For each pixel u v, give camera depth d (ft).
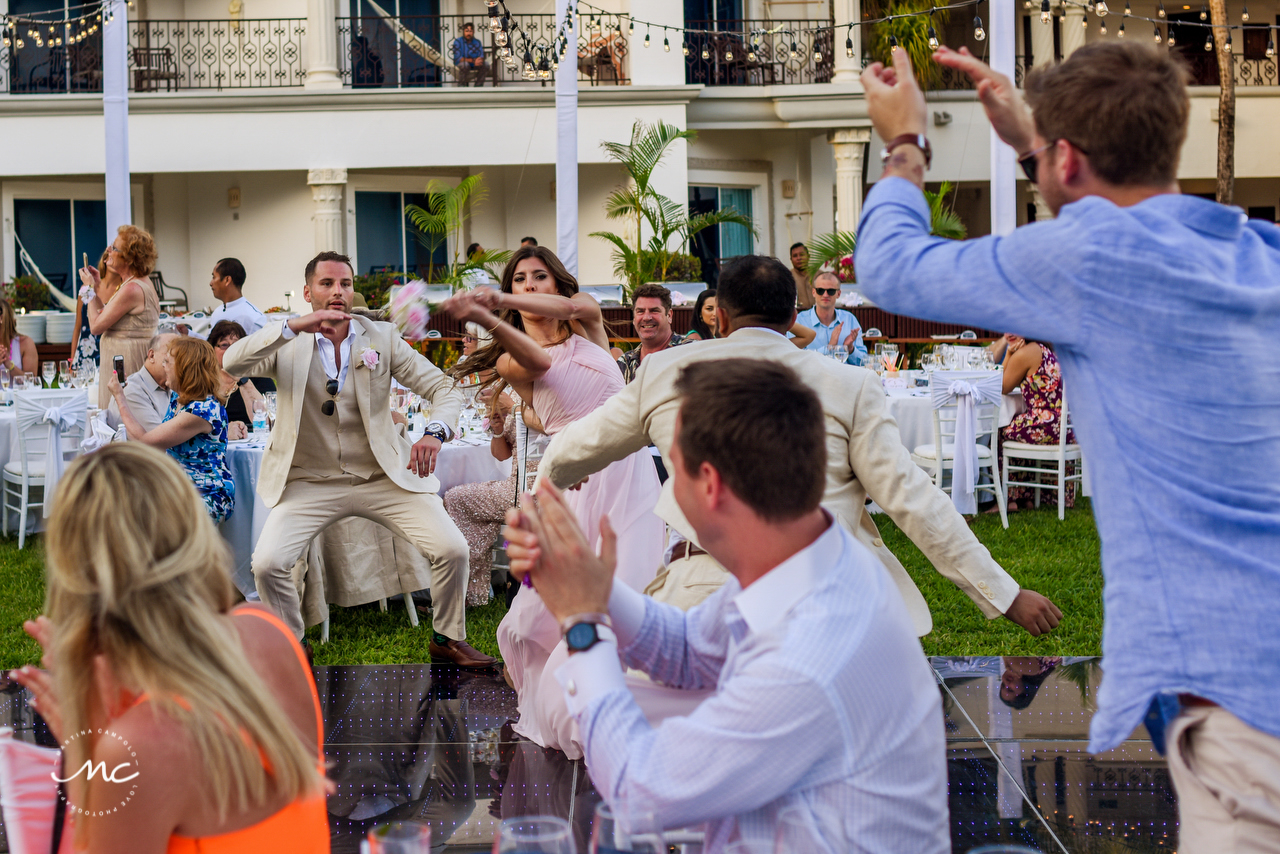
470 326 15.51
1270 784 4.75
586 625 4.97
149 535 4.86
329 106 47.37
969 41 57.72
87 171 46.85
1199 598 4.80
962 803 10.32
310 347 13.96
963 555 8.47
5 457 22.89
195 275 52.29
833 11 52.54
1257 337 4.87
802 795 4.67
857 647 4.64
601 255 51.47
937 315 5.18
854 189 50.65
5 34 39.96
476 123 48.03
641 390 9.11
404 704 13.33
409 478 14.43
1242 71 60.34
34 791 5.66
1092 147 5.06
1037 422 24.45
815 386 8.73
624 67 49.90
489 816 10.28
